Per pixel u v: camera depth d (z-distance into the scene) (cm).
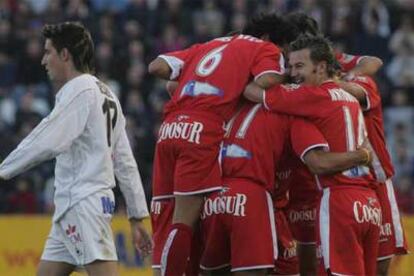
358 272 2538
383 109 5772
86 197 2381
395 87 5825
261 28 2712
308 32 2733
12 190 4966
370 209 2562
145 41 5847
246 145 2539
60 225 2417
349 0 6066
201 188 2522
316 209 2592
